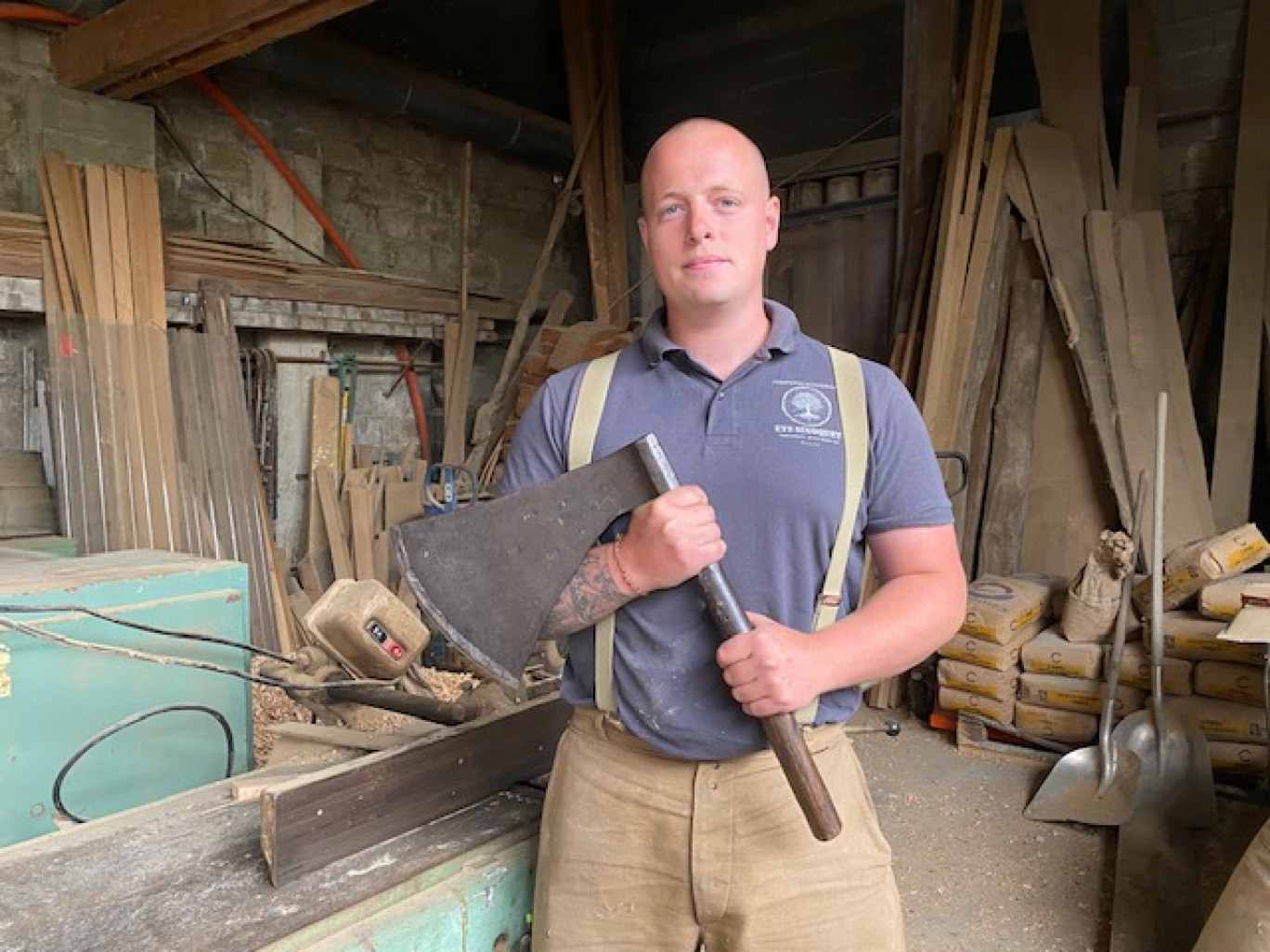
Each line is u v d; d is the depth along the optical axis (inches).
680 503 41.8
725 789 44.6
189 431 161.2
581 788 47.4
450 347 212.7
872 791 124.3
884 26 211.9
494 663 44.6
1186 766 112.8
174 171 177.6
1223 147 170.7
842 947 45.3
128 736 76.2
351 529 190.2
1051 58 173.6
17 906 46.3
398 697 68.3
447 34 225.9
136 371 154.2
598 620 45.0
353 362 198.5
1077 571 156.6
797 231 219.6
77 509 145.6
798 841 44.7
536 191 247.9
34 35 155.1
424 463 201.5
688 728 44.0
